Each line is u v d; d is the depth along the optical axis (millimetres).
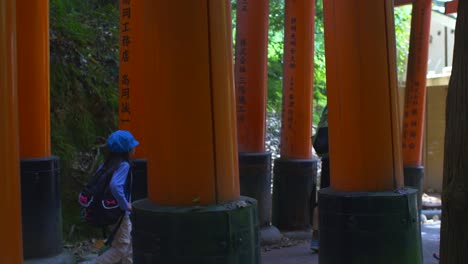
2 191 2250
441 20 11844
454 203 2582
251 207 2666
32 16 5195
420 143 8719
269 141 10391
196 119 2545
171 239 2518
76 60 8250
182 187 2572
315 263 5867
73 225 6730
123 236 4668
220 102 2604
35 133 5301
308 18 7098
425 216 9219
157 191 2650
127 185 4742
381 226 3217
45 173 5297
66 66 7988
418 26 8648
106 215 4617
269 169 6922
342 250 3293
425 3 8602
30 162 5211
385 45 3270
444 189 2652
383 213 3213
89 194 4641
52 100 7578
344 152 3334
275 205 7367
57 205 5457
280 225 7270
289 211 7211
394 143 3318
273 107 11477
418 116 8680
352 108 3258
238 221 2574
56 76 7766
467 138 2553
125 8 5500
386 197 3211
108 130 8031
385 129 3273
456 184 2580
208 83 2559
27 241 5207
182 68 2529
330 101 3402
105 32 9406
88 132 7746
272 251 6461
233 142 2691
